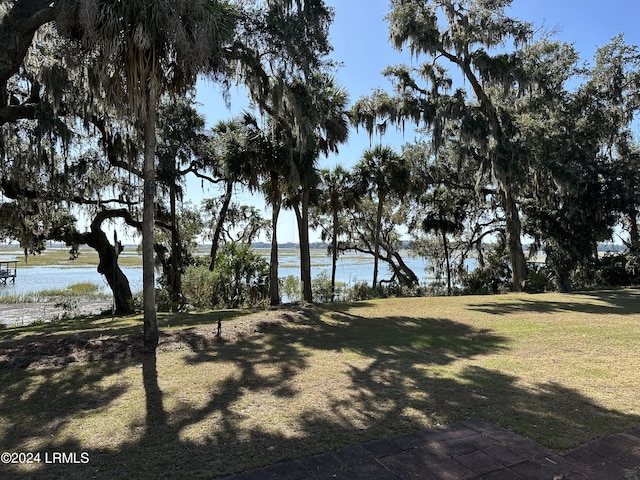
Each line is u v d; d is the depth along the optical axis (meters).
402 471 2.79
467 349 6.47
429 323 9.02
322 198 18.44
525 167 15.80
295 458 2.99
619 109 18.58
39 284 34.53
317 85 11.45
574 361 5.61
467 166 19.34
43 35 8.66
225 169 12.80
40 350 6.20
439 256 25.59
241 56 9.40
